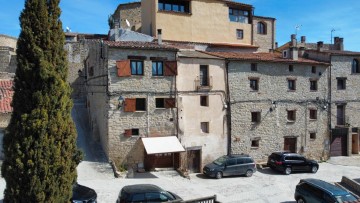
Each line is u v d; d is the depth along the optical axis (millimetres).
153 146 24750
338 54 34469
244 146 29547
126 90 24984
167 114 26344
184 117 27000
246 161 26531
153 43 28703
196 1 38312
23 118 10656
